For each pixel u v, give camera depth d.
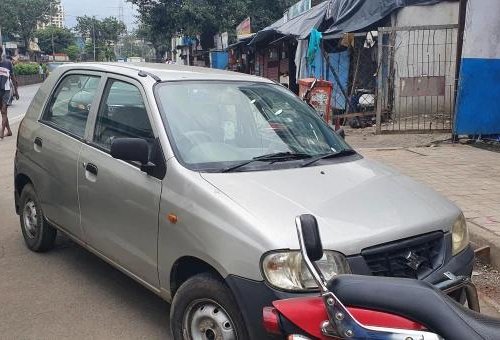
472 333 1.90
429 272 3.19
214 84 4.34
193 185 3.41
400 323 2.00
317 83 11.69
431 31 13.61
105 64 4.82
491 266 5.23
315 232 2.26
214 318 3.19
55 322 4.08
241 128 4.09
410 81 11.99
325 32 15.16
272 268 2.87
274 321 2.30
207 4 34.88
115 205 3.99
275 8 36.97
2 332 3.93
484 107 10.94
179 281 3.57
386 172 4.07
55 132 4.96
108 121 4.36
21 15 81.38
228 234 3.07
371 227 3.12
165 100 3.99
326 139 4.40
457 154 9.95
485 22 10.52
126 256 3.94
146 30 41.97
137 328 4.00
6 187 8.16
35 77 49.88
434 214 3.46
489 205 6.54
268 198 3.26
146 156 3.68
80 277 4.88
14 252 5.48
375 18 14.23
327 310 2.06
